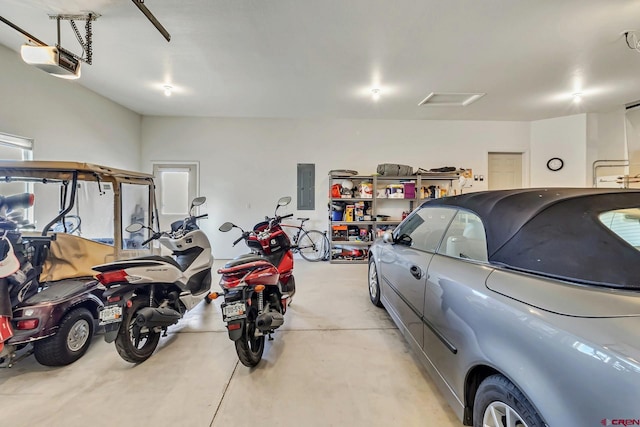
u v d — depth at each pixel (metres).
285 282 3.17
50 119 4.02
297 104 5.41
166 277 2.29
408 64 3.82
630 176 5.55
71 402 1.74
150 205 3.13
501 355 1.10
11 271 1.80
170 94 4.89
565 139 6.10
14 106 3.53
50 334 2.00
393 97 5.03
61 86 4.18
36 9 2.71
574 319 0.91
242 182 6.28
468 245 1.66
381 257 3.00
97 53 3.55
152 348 2.28
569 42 3.27
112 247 2.61
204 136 6.21
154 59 3.70
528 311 1.04
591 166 5.84
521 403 1.03
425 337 1.82
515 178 6.60
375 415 1.64
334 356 2.25
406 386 1.89
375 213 6.05
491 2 2.62
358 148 6.39
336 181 6.31
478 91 4.74
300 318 2.98
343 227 6.12
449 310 1.51
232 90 4.73
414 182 6.23
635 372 0.73
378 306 3.28
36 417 1.61
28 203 2.28
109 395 1.80
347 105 5.46
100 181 2.50
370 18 2.85
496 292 1.21
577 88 4.61
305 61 3.74
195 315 3.11
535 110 5.71
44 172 2.36
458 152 6.50
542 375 0.93
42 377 1.99
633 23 2.92
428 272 1.82
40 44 2.82
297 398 1.77
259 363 2.15
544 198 1.43
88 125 4.69
